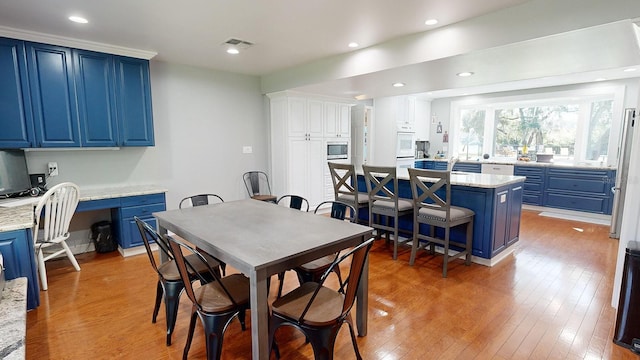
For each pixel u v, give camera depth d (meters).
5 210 2.66
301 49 3.57
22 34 2.95
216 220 2.22
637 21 2.00
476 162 6.54
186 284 1.65
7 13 2.55
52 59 3.14
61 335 2.14
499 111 6.82
